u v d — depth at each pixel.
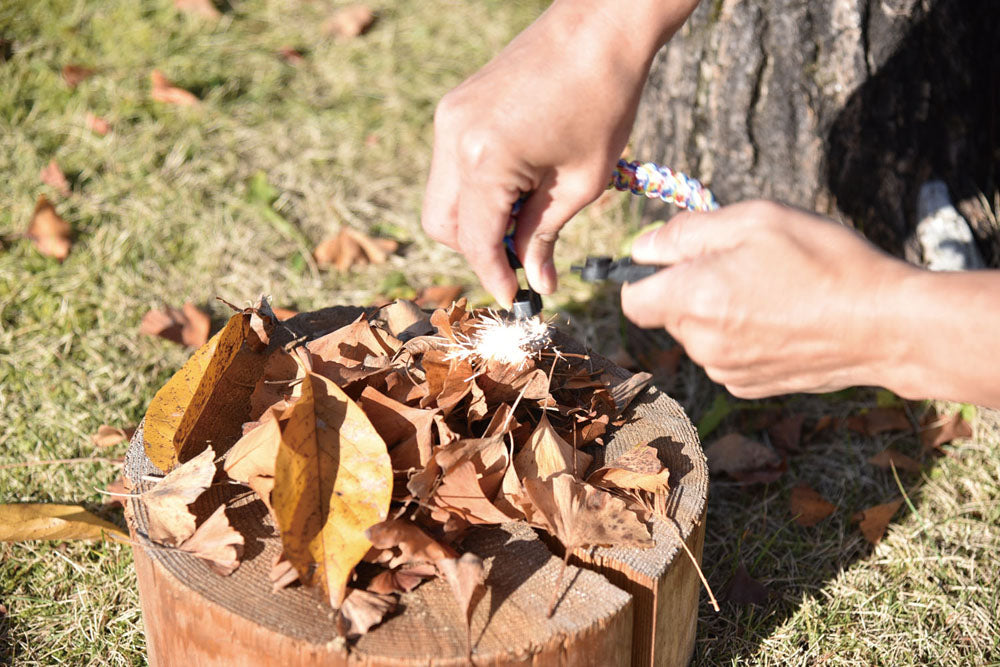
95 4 3.48
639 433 1.47
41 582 1.78
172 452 1.33
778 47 2.17
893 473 2.08
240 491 1.32
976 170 2.38
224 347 1.39
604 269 1.27
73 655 1.65
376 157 3.07
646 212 2.61
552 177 1.30
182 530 1.24
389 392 1.35
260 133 3.09
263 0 3.72
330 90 3.32
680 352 2.36
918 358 0.96
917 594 1.78
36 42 3.25
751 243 1.03
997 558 1.86
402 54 3.52
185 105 3.14
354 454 1.18
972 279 0.93
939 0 2.15
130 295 2.48
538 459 1.29
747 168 2.29
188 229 2.70
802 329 1.00
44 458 2.02
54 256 2.54
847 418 2.21
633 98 1.28
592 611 1.16
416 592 1.18
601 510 1.25
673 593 1.28
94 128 2.96
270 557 1.22
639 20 1.24
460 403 1.38
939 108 2.24
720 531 1.95
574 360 1.59
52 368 2.25
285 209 2.83
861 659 1.67
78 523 1.75
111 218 2.70
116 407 2.17
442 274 2.65
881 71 2.15
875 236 2.28
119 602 1.74
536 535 1.26
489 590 1.18
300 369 1.40
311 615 1.13
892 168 2.23
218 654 1.18
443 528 1.23
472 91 1.26
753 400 2.25
